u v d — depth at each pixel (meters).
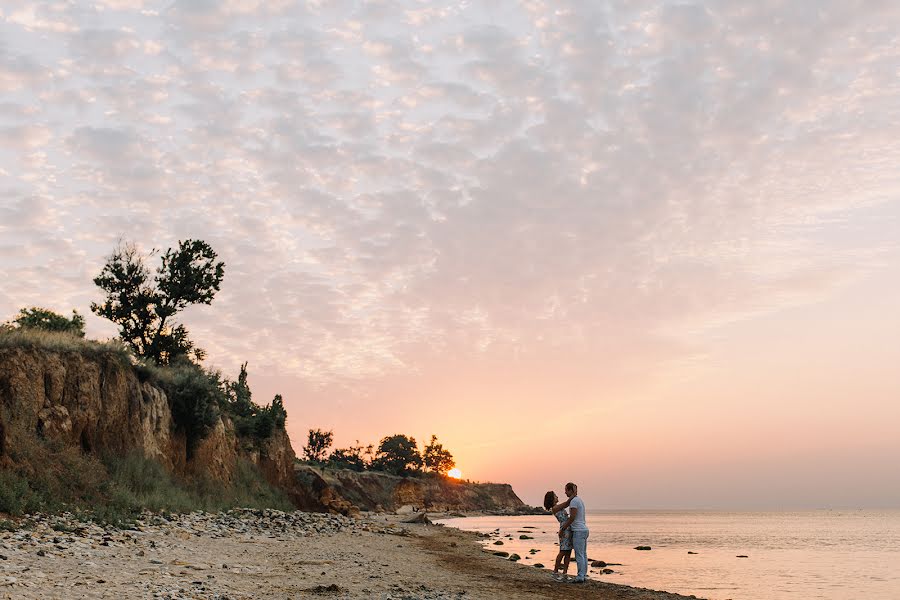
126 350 34.62
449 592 14.35
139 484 28.69
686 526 125.81
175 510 28.22
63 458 24.44
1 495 19.34
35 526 17.78
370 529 39.75
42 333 29.50
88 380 29.12
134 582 11.70
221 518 29.42
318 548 23.22
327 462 171.38
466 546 34.38
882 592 24.27
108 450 29.02
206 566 14.97
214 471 40.16
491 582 17.05
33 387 25.91
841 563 38.16
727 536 77.06
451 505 197.50
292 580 14.25
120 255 47.66
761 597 22.05
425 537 40.75
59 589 10.36
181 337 48.50
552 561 29.52
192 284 48.44
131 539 18.42
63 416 26.61
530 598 14.26
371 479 161.12
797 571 32.50
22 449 22.91
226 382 50.22
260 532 27.03
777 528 113.81
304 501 55.16
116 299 47.53
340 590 13.09
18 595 9.56
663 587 23.41
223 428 44.22
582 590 16.19
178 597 10.59
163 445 34.72
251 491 44.03
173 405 37.72
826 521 176.38
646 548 48.69
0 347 26.19
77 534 17.89
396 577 16.61
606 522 161.88
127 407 31.94
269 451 53.56
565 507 18.44
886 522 163.00
